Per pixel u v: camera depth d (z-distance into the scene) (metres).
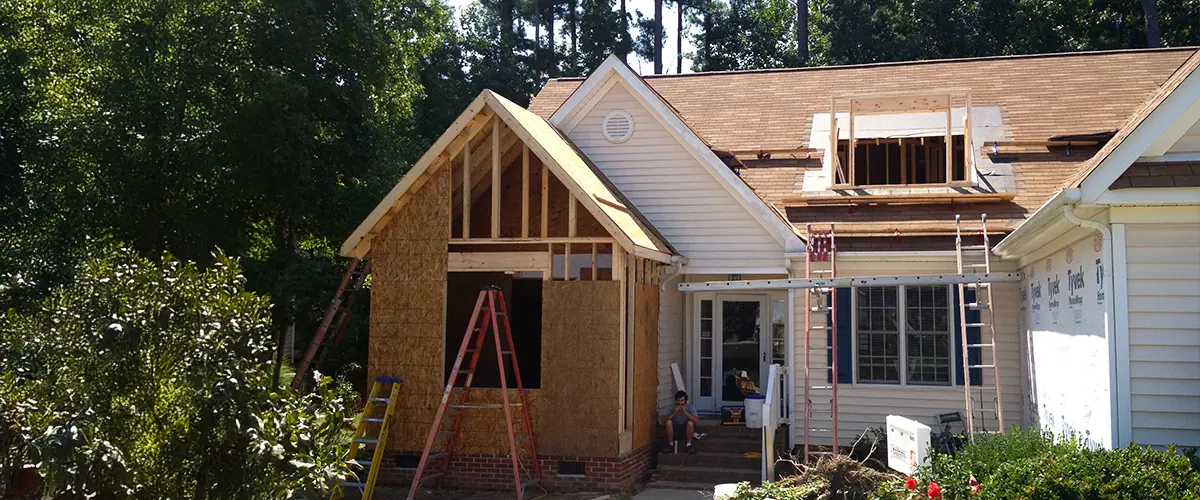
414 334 15.73
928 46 38.16
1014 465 9.56
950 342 16.52
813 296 16.92
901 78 22.19
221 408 7.42
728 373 19.64
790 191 18.41
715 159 17.47
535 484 15.43
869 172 21.41
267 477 7.57
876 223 17.17
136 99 17.80
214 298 7.98
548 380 15.51
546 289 15.62
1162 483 8.54
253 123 18.20
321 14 19.75
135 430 7.56
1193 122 9.89
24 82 18.20
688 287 15.33
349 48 20.55
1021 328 16.00
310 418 8.05
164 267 7.99
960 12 37.88
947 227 16.56
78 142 17.66
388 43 21.94
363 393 23.89
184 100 18.39
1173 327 10.17
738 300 19.78
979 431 15.11
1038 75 21.45
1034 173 18.03
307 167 18.97
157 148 17.95
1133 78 20.77
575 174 15.51
